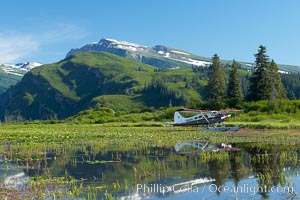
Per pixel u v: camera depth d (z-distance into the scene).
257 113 82.94
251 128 62.06
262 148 34.81
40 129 78.25
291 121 68.81
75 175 22.81
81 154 33.34
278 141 41.25
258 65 101.56
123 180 20.92
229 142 41.66
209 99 113.81
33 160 29.69
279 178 20.41
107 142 44.78
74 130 70.06
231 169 23.53
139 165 26.14
